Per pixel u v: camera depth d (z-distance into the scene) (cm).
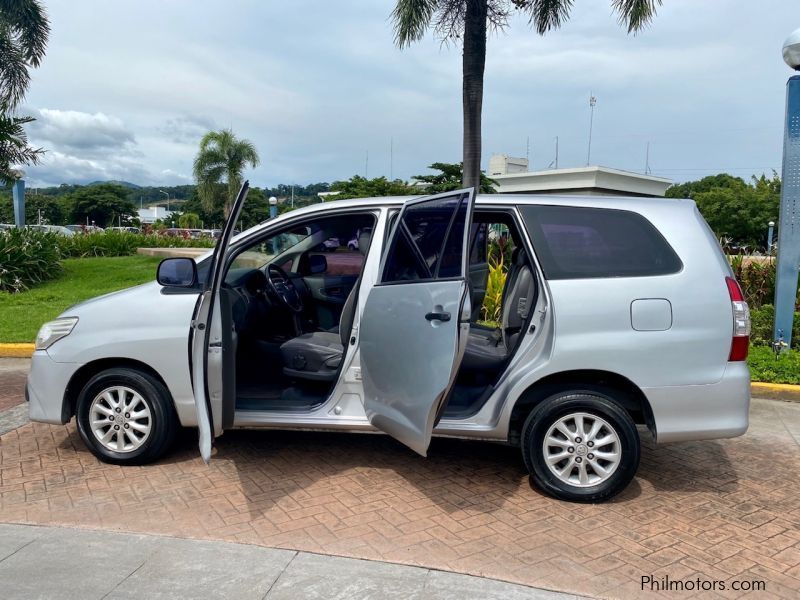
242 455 472
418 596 298
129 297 447
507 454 483
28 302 1207
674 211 410
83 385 457
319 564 324
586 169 3070
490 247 876
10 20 1491
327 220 446
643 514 390
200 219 6669
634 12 985
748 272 966
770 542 358
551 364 389
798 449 512
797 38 729
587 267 397
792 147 752
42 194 8856
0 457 467
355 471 447
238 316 464
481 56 1066
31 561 324
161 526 363
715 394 385
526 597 300
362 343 417
